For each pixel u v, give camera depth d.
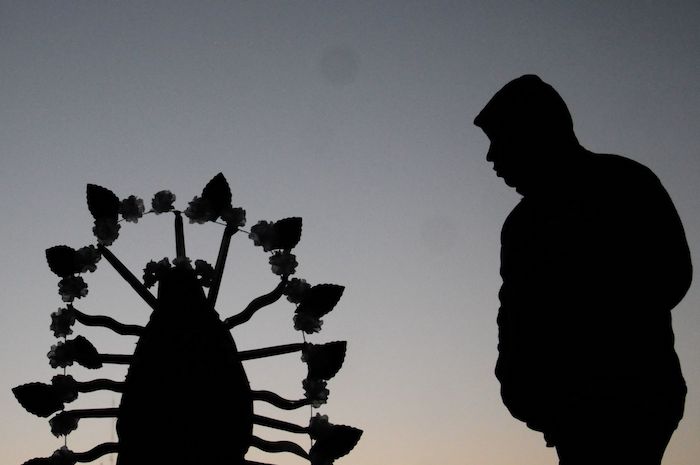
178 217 4.21
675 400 3.23
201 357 3.64
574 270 3.31
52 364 3.92
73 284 4.02
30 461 3.86
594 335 3.25
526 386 3.42
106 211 4.20
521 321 3.44
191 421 3.54
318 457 3.95
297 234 4.26
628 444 3.20
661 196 3.38
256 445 3.94
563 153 3.57
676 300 3.33
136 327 4.04
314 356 4.12
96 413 3.94
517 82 3.63
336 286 4.26
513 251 3.54
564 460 3.37
